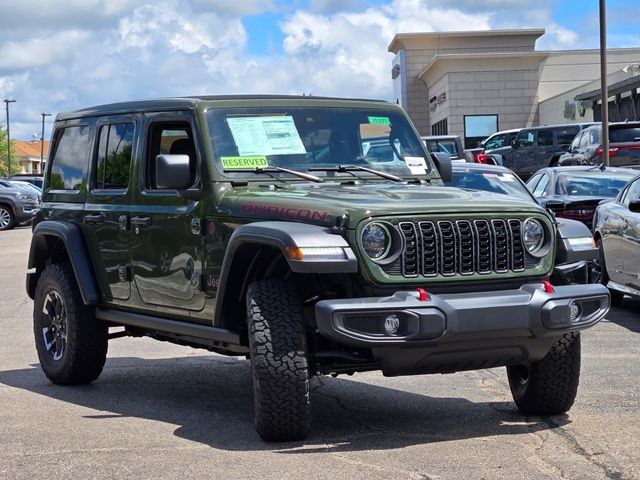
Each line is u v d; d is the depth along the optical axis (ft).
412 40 193.88
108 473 17.93
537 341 19.47
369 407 23.48
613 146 82.28
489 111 175.52
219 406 23.94
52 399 25.02
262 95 23.90
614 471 17.56
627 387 25.07
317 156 23.16
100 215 25.52
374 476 17.38
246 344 21.07
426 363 18.95
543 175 53.88
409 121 24.80
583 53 176.76
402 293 18.67
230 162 22.18
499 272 19.60
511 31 188.85
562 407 21.79
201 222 21.95
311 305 20.07
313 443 19.83
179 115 23.27
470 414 22.50
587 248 20.86
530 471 17.60
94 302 25.67
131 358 31.45
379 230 18.90
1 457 19.17
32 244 27.78
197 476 17.58
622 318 38.52
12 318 41.65
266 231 19.21
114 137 25.70
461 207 19.44
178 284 22.91
